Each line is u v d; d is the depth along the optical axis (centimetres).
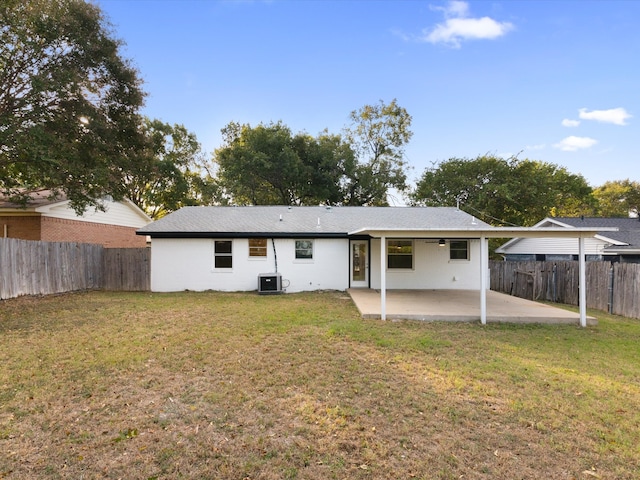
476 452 279
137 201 2605
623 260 1503
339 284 1312
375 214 1502
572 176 2500
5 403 352
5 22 968
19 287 1010
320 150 2681
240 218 1428
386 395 383
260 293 1203
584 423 328
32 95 1042
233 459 266
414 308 862
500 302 975
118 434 298
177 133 2669
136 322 723
